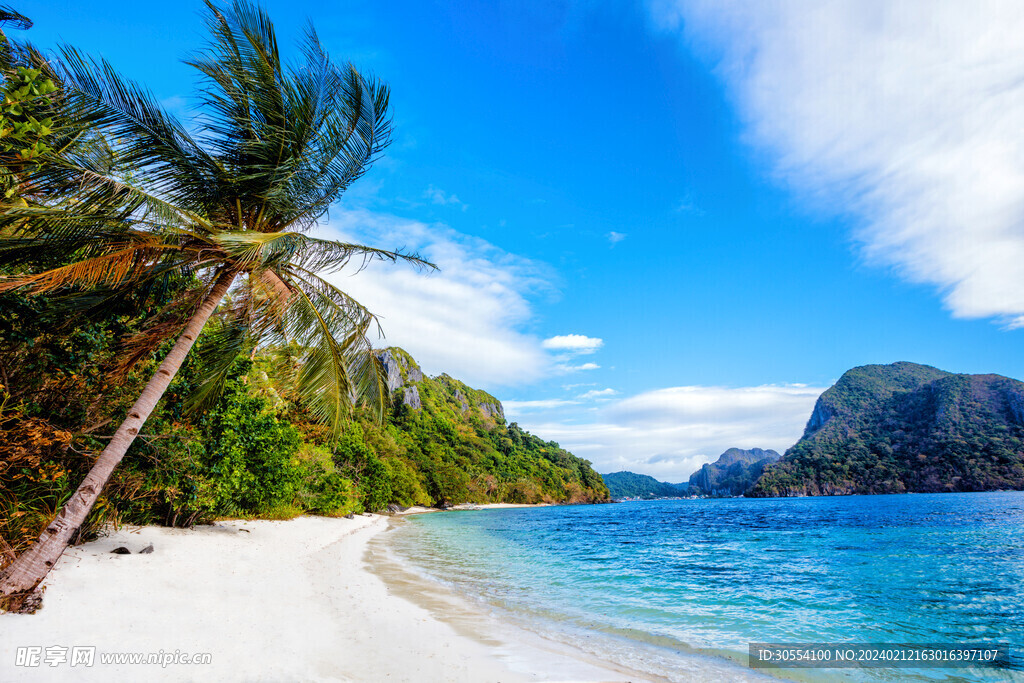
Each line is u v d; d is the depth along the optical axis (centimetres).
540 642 662
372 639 606
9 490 684
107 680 384
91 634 483
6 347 773
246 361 1361
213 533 1426
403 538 2395
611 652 636
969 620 897
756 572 1488
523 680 502
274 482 2075
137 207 649
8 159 544
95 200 609
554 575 1377
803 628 823
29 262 709
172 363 669
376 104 809
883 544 2331
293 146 746
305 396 893
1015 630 827
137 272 710
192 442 1177
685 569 1546
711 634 766
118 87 636
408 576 1205
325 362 891
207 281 794
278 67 707
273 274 802
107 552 855
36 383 820
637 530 3531
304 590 885
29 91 486
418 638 630
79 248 667
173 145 704
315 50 732
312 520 2544
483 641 646
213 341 944
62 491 794
